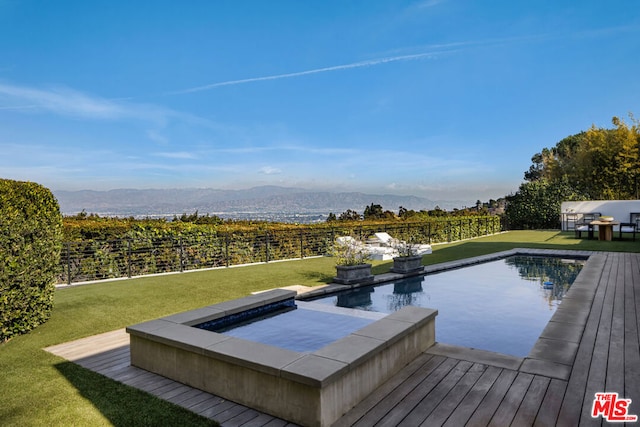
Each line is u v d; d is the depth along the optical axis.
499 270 10.41
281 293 5.81
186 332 3.73
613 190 24.17
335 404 2.79
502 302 7.09
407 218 20.30
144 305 6.34
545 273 9.91
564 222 22.09
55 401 3.15
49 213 5.56
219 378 3.23
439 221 17.81
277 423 2.81
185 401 3.16
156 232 9.74
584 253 12.09
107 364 3.97
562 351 4.03
